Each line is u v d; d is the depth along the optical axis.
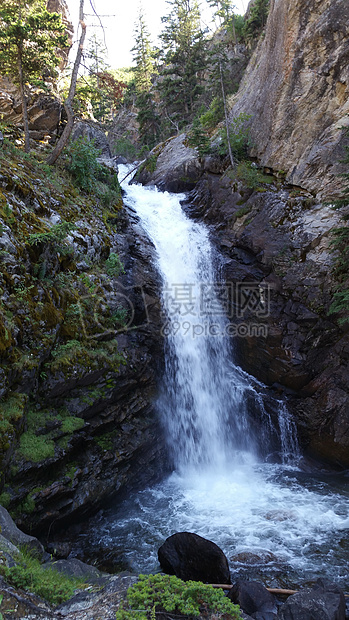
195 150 20.42
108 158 17.25
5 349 6.98
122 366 10.23
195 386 13.33
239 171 17.00
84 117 19.98
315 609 4.83
